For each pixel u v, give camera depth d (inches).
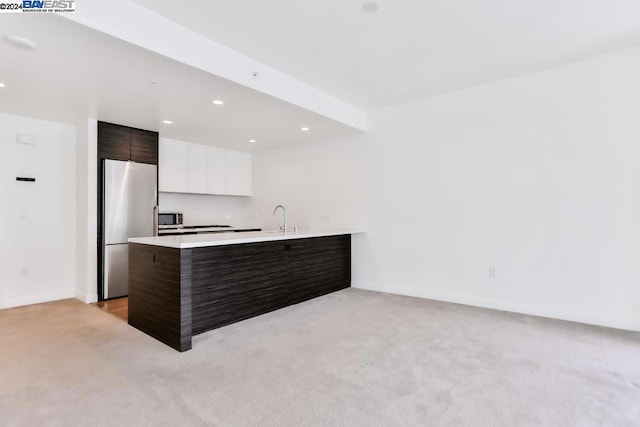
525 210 146.3
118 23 90.4
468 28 108.0
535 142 143.7
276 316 143.4
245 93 132.5
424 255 175.0
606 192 129.3
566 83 136.6
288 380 89.2
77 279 176.1
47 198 169.2
